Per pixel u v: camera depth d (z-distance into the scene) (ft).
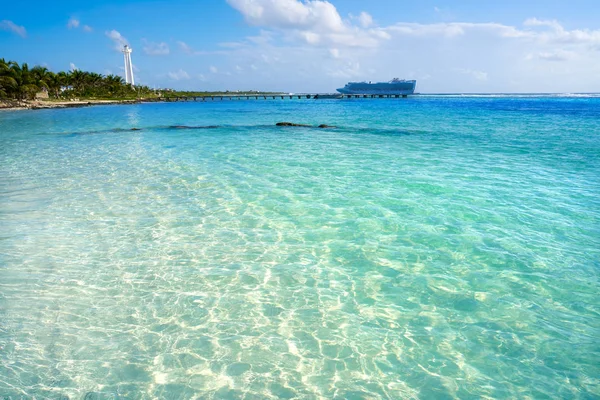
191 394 14.06
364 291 20.85
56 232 28.60
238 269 23.16
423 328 17.85
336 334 17.47
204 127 107.55
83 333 17.40
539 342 16.85
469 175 45.75
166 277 22.22
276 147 68.74
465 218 31.01
